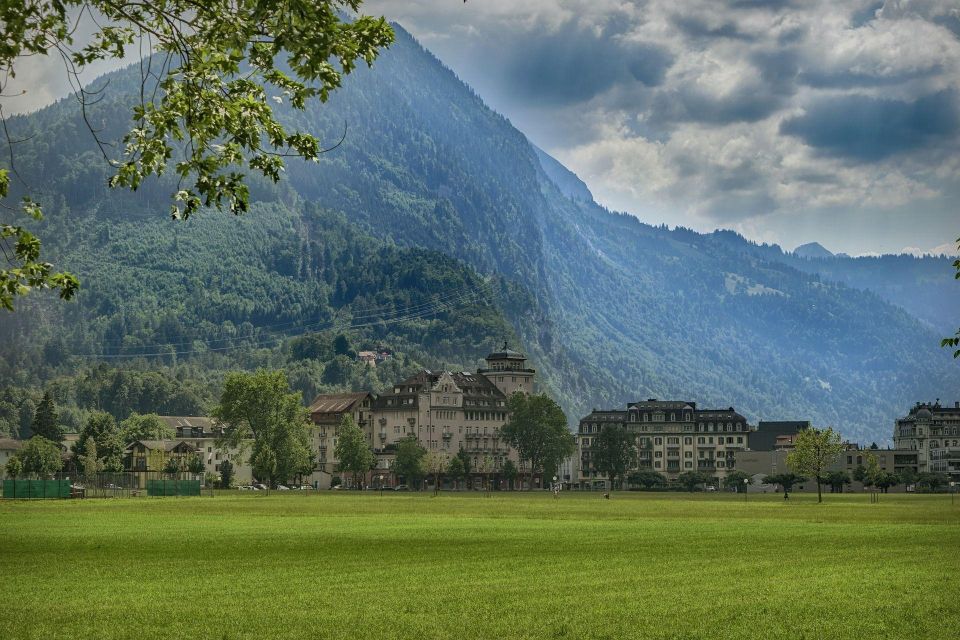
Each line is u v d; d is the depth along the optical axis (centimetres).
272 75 3800
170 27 3709
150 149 3716
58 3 3534
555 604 5206
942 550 8375
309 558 7556
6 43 3494
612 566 7000
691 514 15188
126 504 17900
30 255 3538
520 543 9006
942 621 4741
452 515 14300
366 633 4422
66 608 5088
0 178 3494
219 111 3712
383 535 9988
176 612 4956
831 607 5122
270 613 4928
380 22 3756
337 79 3744
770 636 4381
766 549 8444
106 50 3662
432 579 6225
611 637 4353
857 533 10569
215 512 14838
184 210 3744
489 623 4659
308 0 3634
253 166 3800
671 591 5681
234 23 3678
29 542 9006
